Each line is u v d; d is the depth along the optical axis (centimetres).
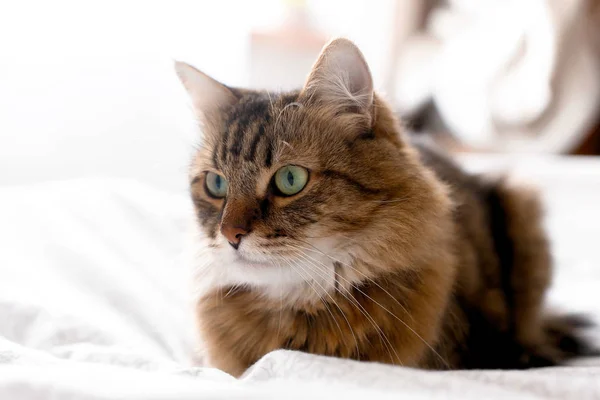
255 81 112
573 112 111
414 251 46
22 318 47
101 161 91
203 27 96
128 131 91
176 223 69
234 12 100
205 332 49
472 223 56
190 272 50
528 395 36
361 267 45
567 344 55
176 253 64
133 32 90
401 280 46
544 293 57
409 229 46
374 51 123
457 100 117
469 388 36
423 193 47
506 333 54
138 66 91
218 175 48
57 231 61
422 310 46
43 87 87
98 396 33
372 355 45
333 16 121
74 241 60
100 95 90
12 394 34
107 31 90
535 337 55
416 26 130
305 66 113
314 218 45
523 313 56
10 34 85
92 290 54
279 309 47
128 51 91
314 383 36
